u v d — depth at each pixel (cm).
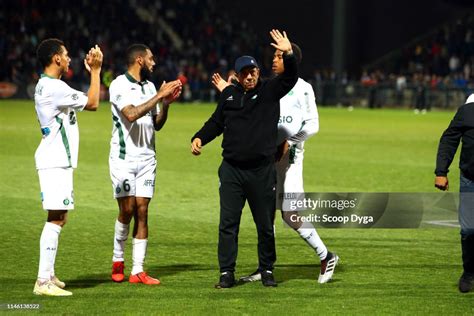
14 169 6669
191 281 3316
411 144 9425
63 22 18988
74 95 3002
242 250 3950
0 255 3759
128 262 3684
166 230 4416
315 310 2883
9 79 17950
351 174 6656
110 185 5922
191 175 6525
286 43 3019
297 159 3281
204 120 13012
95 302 2969
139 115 3123
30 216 4734
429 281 3344
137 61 3206
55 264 3606
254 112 3091
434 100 17538
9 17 18625
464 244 3138
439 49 19438
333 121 13550
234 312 2847
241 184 3144
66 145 3027
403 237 4256
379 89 18362
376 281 3341
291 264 3678
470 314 2850
